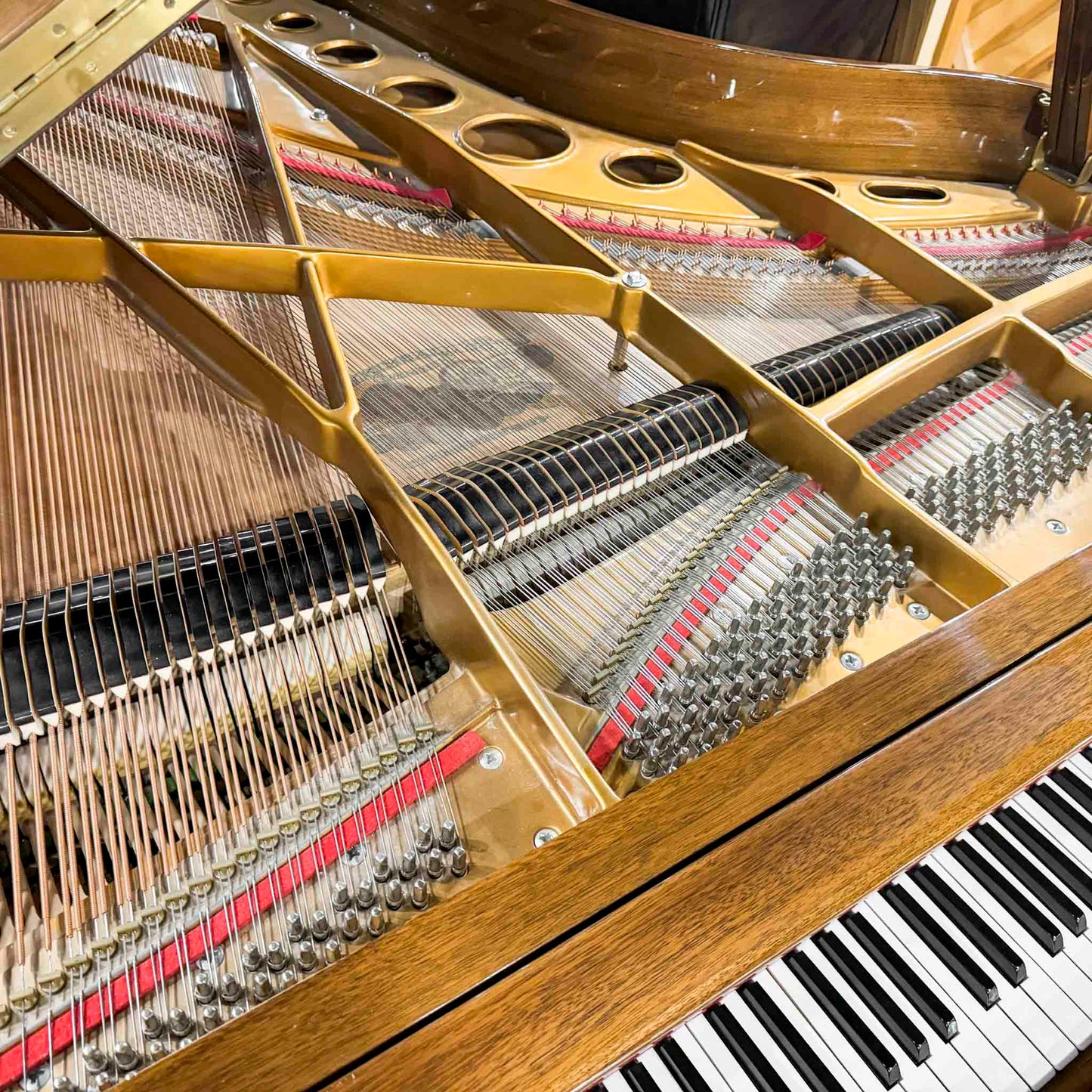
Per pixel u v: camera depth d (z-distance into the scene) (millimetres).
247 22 3172
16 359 1840
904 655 1344
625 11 3533
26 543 1512
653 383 2123
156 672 1383
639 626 1622
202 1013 1042
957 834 1230
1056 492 1910
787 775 1188
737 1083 1065
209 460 1697
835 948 1188
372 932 1158
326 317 1734
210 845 1247
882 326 2213
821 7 3680
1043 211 2881
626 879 1079
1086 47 2500
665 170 2914
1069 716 1271
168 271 1764
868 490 1769
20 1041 1062
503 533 1656
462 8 2898
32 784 1262
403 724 1392
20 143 1193
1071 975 1207
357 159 2611
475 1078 915
